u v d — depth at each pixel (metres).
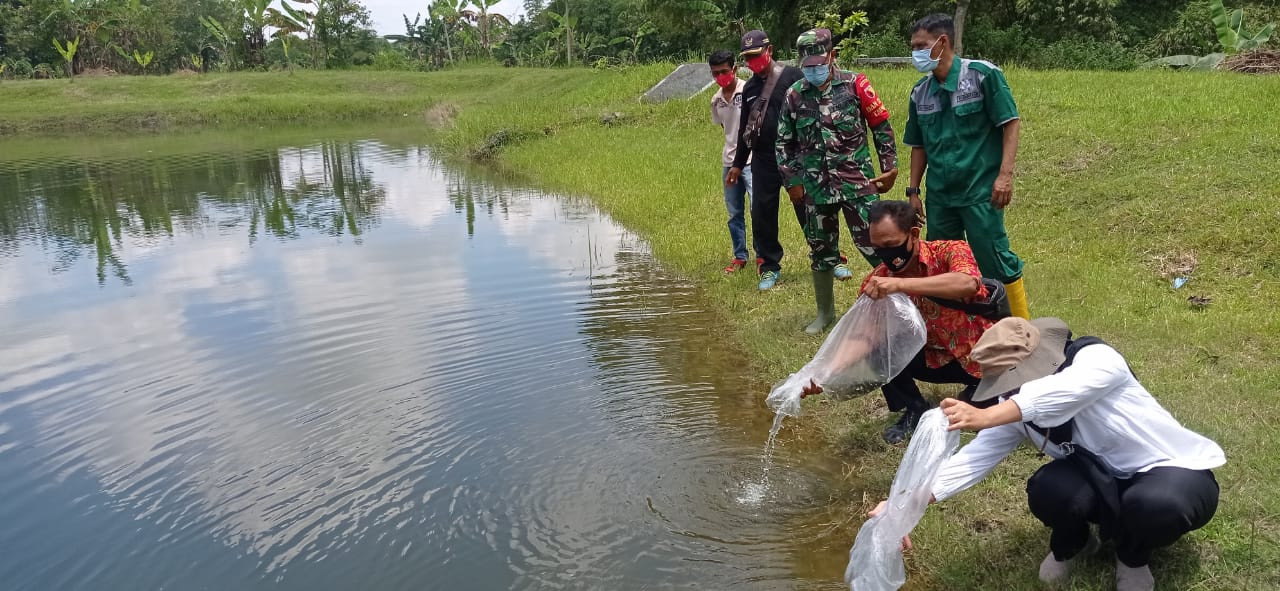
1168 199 7.29
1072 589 2.96
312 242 9.86
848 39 21.41
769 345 5.71
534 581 3.48
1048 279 6.23
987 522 3.51
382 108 28.70
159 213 12.19
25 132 26.17
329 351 6.16
